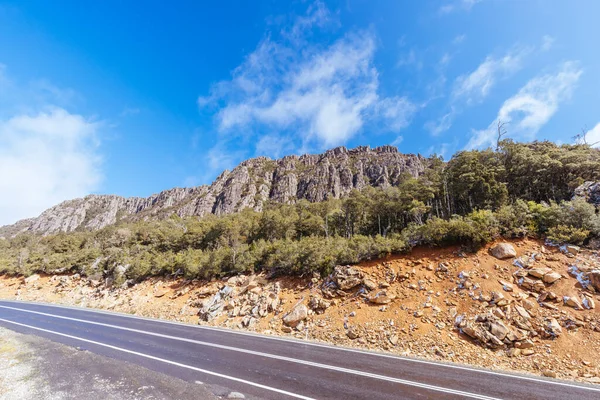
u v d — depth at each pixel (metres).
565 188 23.86
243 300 18.17
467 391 6.98
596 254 12.43
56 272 33.47
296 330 14.43
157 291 23.50
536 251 13.84
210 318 17.33
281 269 20.03
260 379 7.69
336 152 159.75
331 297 15.94
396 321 12.95
